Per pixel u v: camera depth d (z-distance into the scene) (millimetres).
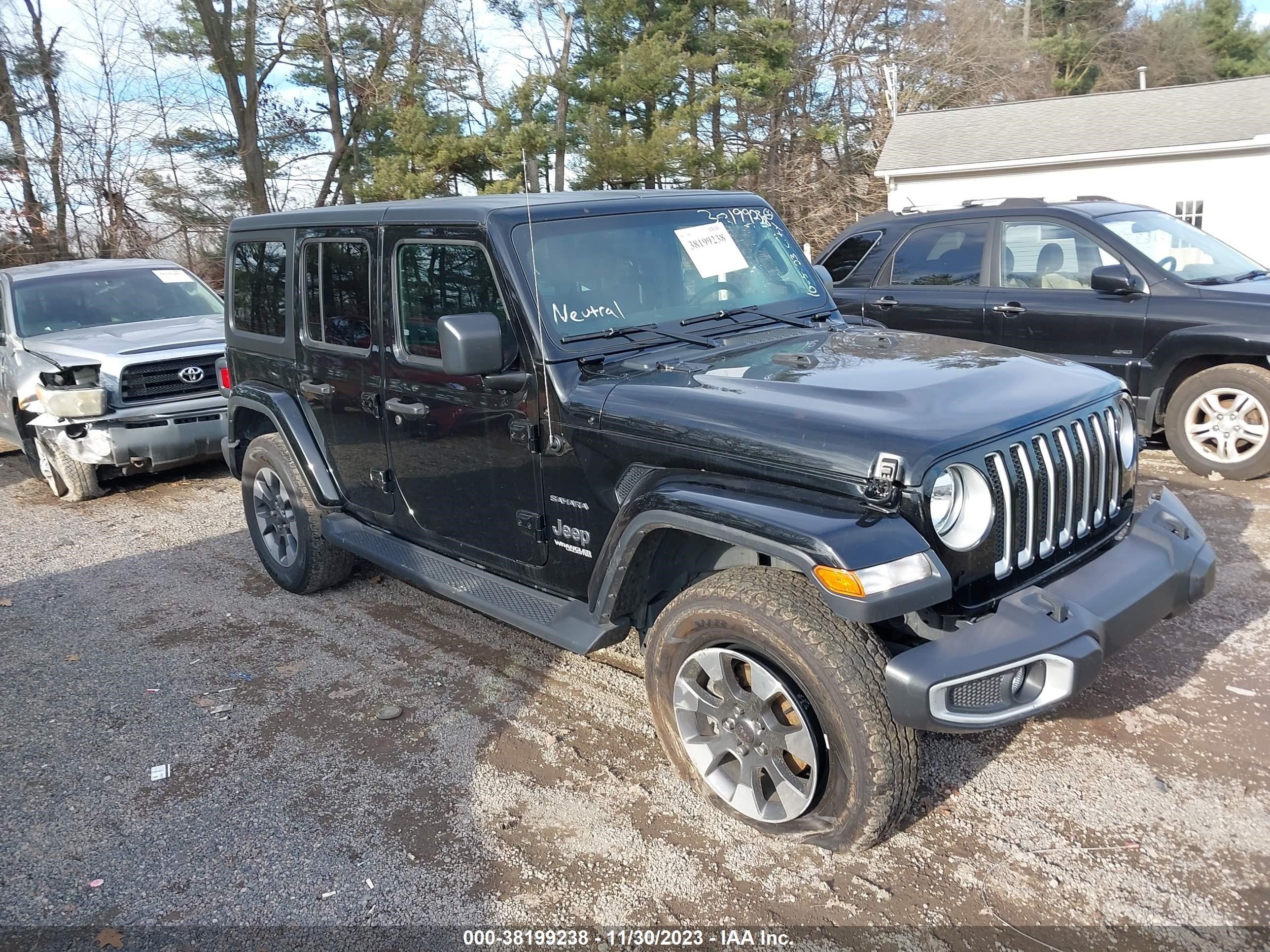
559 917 2811
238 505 7555
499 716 3986
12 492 8516
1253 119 18703
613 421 3252
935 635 2781
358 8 25859
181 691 4383
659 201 4043
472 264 3682
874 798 2684
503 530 3857
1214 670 3955
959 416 2824
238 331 5488
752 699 2928
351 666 4535
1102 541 3199
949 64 34688
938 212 7625
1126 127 20172
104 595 5703
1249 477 6219
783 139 32781
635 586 3332
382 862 3098
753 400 3021
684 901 2842
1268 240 18703
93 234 24219
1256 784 3217
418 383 4051
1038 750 3490
